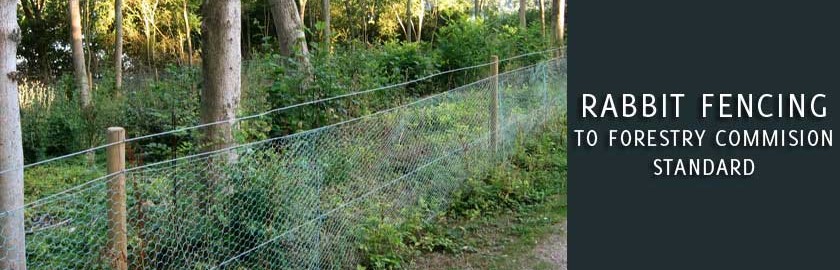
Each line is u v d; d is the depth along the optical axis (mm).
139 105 11039
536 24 17750
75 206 3646
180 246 3816
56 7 25297
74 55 14812
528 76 8812
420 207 5953
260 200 4234
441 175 6391
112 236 3391
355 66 9836
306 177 4598
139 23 29469
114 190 3383
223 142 5227
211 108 5676
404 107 5855
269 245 4293
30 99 12297
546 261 5441
